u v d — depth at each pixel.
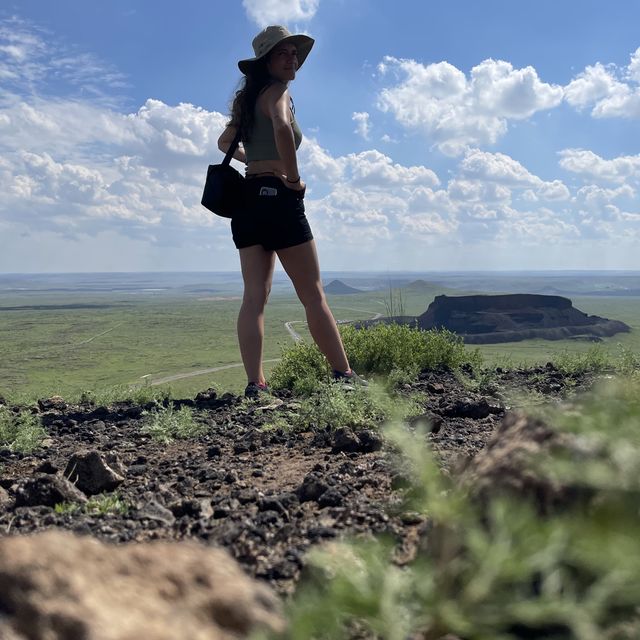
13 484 3.53
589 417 1.16
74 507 2.79
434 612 0.95
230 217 6.17
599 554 0.87
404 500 2.17
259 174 5.98
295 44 6.09
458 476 1.63
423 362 7.69
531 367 7.31
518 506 1.19
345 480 2.82
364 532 2.00
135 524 2.51
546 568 0.91
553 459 1.22
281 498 2.66
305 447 3.93
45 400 6.78
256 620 1.20
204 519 2.52
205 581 1.24
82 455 3.30
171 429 4.76
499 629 1.08
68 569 1.16
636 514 0.98
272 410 5.25
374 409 4.55
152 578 1.21
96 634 1.06
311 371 7.04
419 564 1.09
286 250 6.03
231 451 4.05
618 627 0.94
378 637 1.18
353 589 1.00
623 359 6.70
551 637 1.09
